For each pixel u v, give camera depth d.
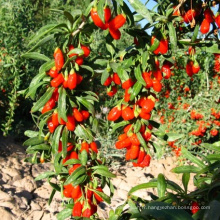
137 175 0.84
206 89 0.96
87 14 0.26
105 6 0.25
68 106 0.28
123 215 0.26
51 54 1.06
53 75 0.27
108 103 1.12
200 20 0.30
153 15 0.26
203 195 0.23
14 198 0.63
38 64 1.08
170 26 0.26
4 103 1.03
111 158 0.91
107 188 0.73
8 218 0.56
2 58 0.96
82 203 0.29
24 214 0.59
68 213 0.32
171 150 0.99
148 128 0.29
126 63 0.26
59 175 0.32
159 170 0.89
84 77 0.30
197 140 0.96
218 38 0.29
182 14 0.29
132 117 0.27
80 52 0.26
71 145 0.30
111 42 0.29
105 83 0.29
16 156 0.87
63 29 0.27
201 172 0.24
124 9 0.25
